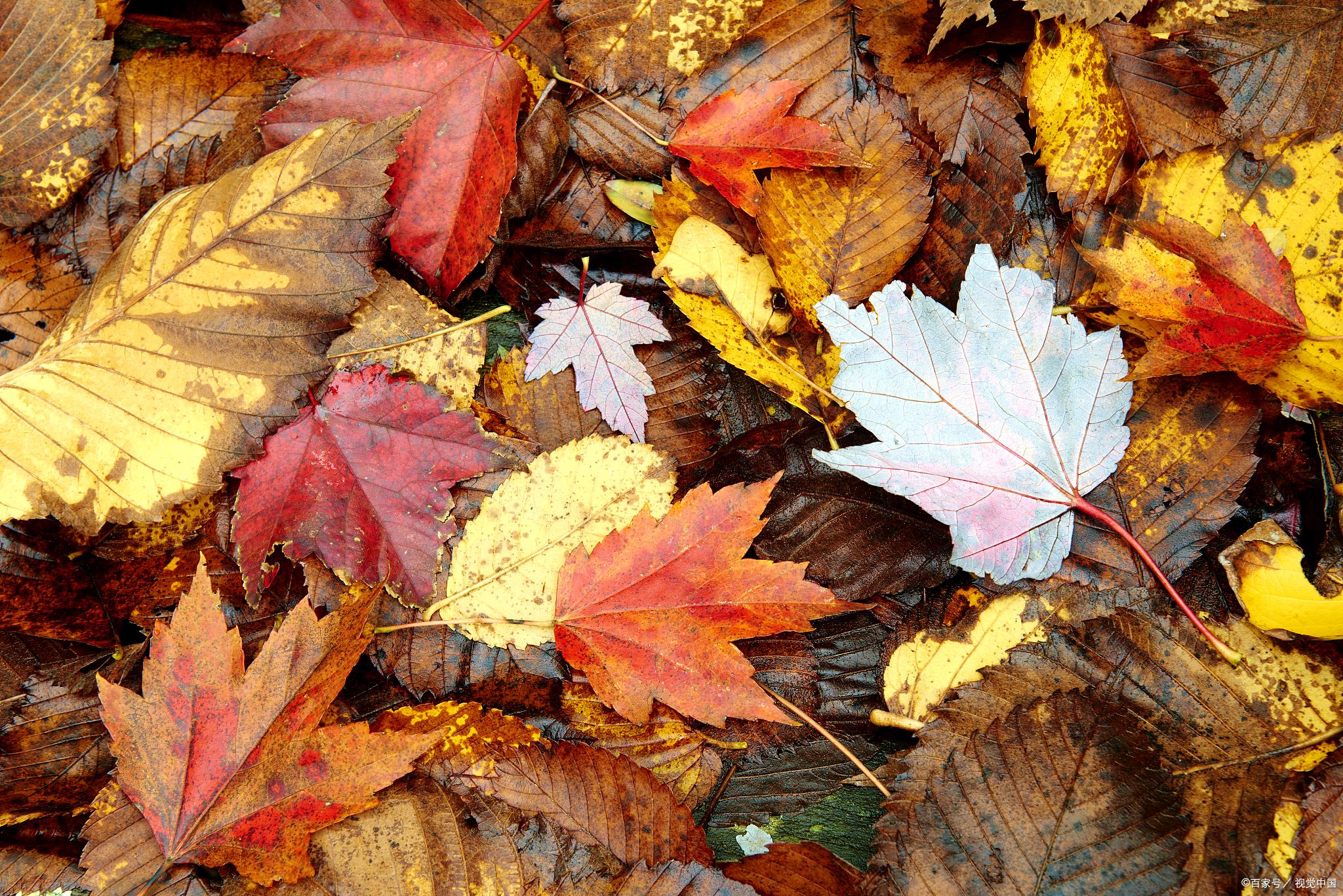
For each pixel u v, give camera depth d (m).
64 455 0.66
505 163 0.68
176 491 0.66
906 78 0.69
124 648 0.68
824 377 0.69
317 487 0.67
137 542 0.68
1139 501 0.67
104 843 0.65
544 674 0.68
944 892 0.65
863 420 0.67
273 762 0.65
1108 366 0.67
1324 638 0.66
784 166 0.68
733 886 0.65
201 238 0.66
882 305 0.67
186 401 0.66
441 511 0.67
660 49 0.69
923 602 0.68
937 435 0.67
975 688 0.67
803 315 0.69
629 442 0.68
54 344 0.67
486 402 0.69
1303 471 0.68
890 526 0.68
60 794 0.67
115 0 0.69
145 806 0.65
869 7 0.68
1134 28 0.67
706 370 0.70
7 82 0.68
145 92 0.70
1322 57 0.67
